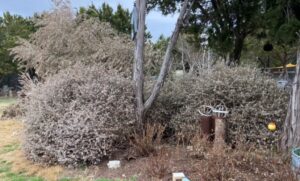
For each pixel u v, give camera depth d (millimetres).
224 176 3287
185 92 5391
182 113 5137
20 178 3865
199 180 3324
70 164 4184
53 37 8234
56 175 3902
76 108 4469
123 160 4277
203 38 11289
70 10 8594
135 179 3588
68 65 7527
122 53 7328
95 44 7828
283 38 7473
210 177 3305
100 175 3832
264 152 3959
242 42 10711
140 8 4840
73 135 4180
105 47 7496
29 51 8539
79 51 7910
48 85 4871
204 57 7461
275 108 4664
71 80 4820
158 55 7434
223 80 5094
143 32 4844
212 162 3471
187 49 8266
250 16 9852
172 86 5676
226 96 4922
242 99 4844
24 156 4672
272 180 3217
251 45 14672
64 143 4172
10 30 23594
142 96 4891
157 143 4566
